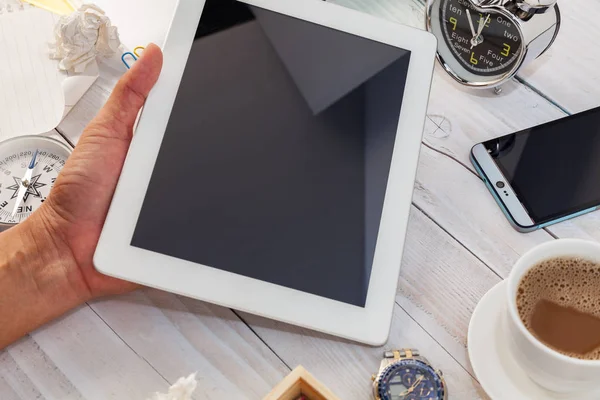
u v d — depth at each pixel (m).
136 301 0.78
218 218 0.72
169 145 0.73
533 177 0.81
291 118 0.75
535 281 0.63
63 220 0.77
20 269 0.75
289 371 0.75
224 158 0.74
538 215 0.79
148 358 0.75
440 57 0.86
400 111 0.76
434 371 0.72
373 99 0.76
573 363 0.58
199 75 0.75
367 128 0.76
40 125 0.84
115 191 0.72
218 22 0.76
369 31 0.77
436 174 0.83
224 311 0.77
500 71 0.83
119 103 0.77
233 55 0.76
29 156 0.82
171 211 0.72
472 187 0.83
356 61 0.77
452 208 0.82
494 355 0.70
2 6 0.89
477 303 0.78
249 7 0.77
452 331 0.77
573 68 0.88
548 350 0.58
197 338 0.76
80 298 0.77
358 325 0.72
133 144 0.73
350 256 0.73
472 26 0.82
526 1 0.75
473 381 0.75
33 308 0.75
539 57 0.88
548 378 0.63
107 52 0.87
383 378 0.72
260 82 0.76
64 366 0.75
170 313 0.77
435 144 0.85
